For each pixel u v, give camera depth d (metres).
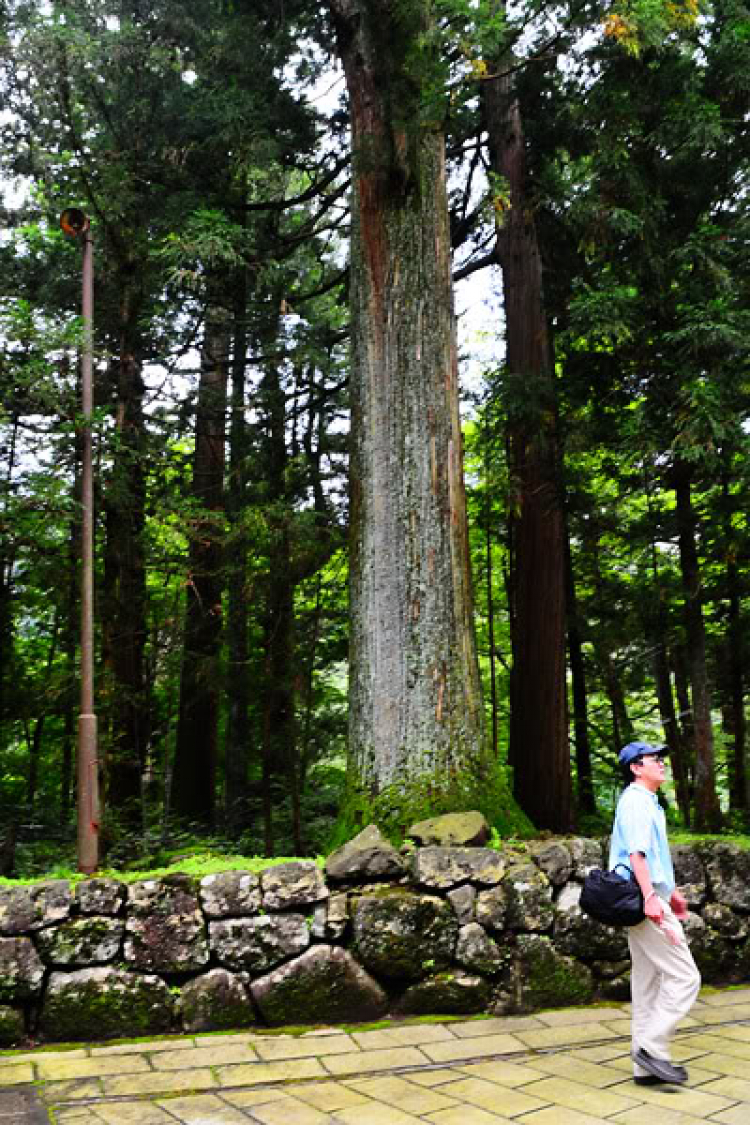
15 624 12.92
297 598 14.40
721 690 14.30
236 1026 4.97
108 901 4.98
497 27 7.45
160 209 11.73
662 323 10.42
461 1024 5.08
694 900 6.00
